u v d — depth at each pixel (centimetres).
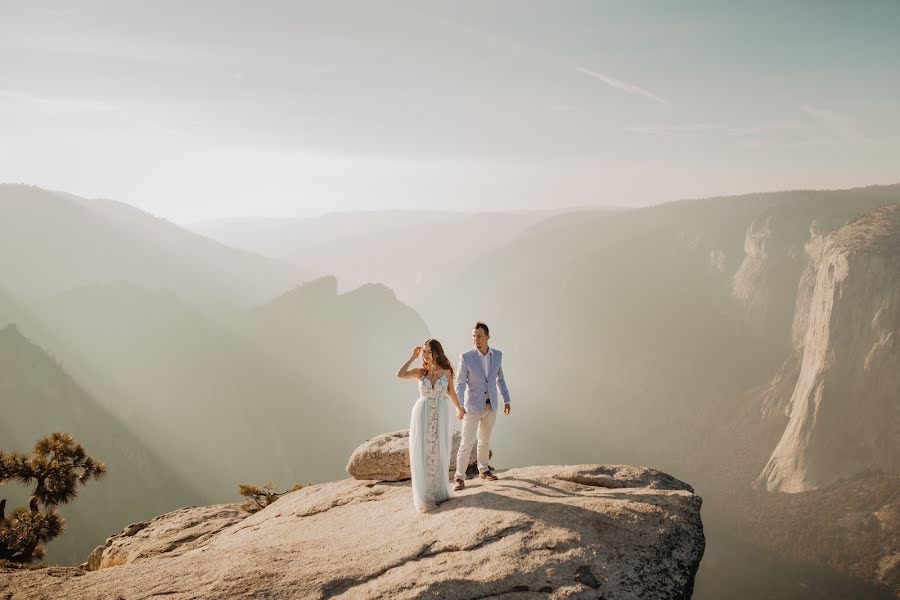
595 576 584
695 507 745
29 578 662
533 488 820
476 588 564
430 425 803
